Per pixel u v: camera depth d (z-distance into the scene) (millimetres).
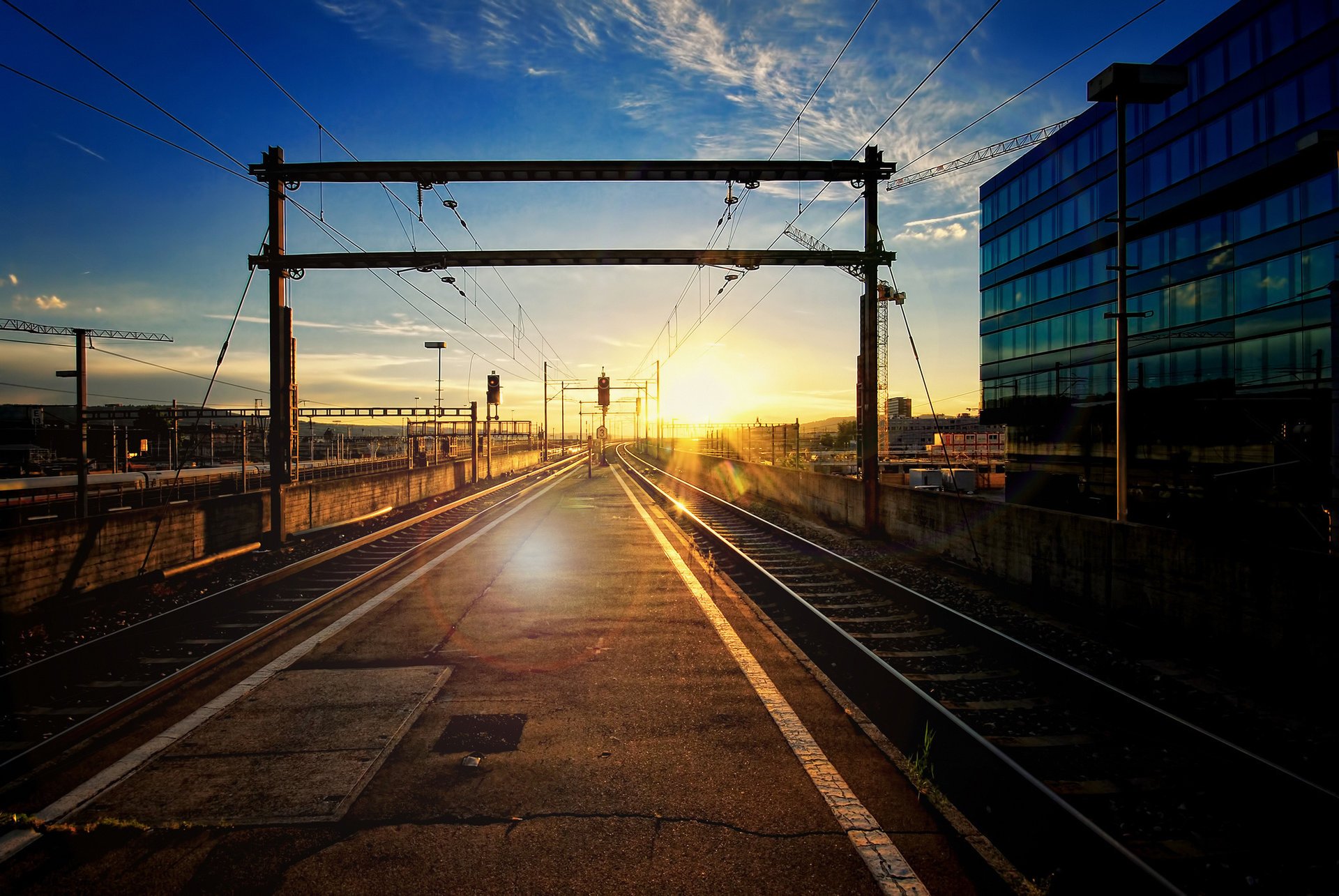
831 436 76250
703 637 7250
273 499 13312
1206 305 21844
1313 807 3859
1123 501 9430
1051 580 8961
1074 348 27953
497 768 4262
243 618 8062
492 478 37500
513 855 3359
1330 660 5426
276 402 13320
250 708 5238
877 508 14773
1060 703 5508
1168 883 3020
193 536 11398
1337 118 17734
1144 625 7391
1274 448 18953
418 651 6723
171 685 5699
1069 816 3598
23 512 21250
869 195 13359
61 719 5242
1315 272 18422
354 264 13297
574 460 75625
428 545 13688
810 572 11211
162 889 3129
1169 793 4102
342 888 3121
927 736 4547
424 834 3543
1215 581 6516
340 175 12594
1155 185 23672
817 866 3273
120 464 33438
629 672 6086
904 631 7695
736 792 3967
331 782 4074
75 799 3893
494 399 38312
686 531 16422
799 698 5469
